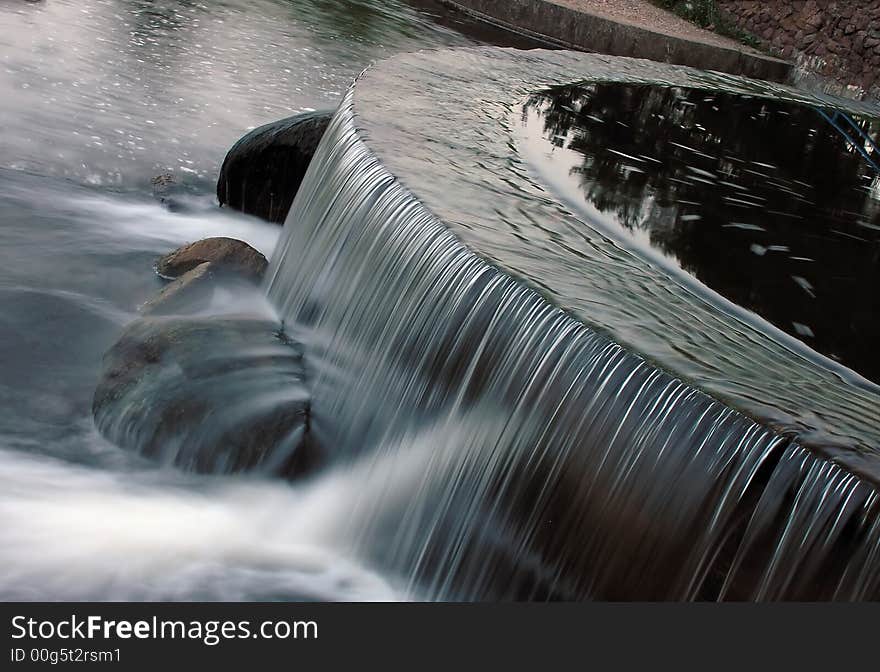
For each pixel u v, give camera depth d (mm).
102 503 4125
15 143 7703
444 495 3697
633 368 3100
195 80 10047
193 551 3930
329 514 4172
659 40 17156
